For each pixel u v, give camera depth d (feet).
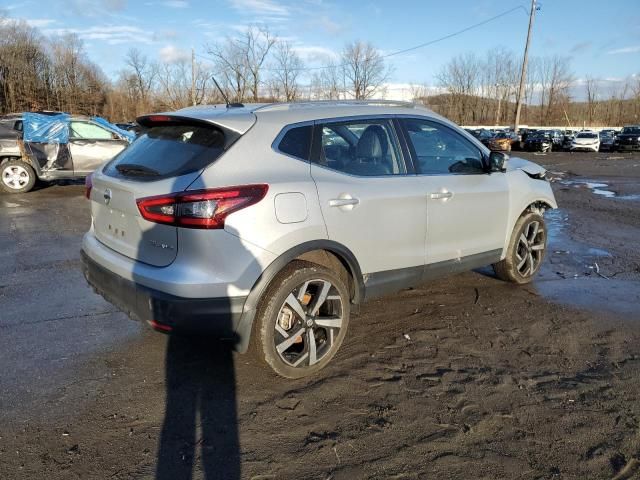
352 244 11.05
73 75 198.80
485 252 14.78
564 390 10.34
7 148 36.22
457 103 227.81
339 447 8.57
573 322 13.80
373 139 12.00
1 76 179.11
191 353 11.85
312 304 10.69
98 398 9.99
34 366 11.21
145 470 7.99
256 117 10.41
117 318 13.89
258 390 10.32
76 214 29.09
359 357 11.74
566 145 118.93
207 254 9.21
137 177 10.16
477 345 12.41
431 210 12.68
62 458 8.24
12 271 18.13
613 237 24.30
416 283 12.99
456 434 8.90
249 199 9.45
